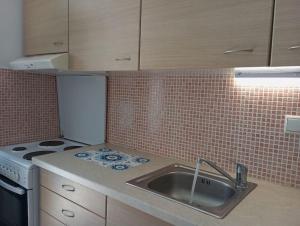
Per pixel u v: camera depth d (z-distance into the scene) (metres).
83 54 1.55
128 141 1.87
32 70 1.91
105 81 1.95
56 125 2.36
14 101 2.05
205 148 1.49
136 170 1.40
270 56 0.90
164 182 1.38
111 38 1.39
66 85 2.25
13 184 1.65
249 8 0.93
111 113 1.96
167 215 0.93
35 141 2.21
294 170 1.21
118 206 1.13
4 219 1.78
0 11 1.96
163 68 1.19
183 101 1.56
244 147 1.35
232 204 1.02
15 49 2.06
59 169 1.38
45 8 1.79
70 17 1.60
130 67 1.32
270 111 1.26
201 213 0.93
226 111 1.40
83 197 1.29
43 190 1.55
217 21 1.01
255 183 1.26
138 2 1.26
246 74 1.28
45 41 1.82
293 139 1.20
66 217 1.40
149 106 1.72
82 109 2.14
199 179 1.38
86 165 1.44
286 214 0.96
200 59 1.07
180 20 1.12
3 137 2.01
